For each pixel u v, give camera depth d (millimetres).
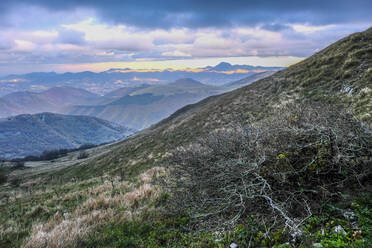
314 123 3691
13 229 5930
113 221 4871
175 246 3525
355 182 3523
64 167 54031
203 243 3383
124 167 24312
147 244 3775
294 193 3547
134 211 5477
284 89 20344
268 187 3525
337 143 3439
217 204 4070
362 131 3475
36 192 15688
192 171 4473
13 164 76062
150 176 10203
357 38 19031
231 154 4027
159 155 22484
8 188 32938
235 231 3387
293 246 2773
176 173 4957
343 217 3072
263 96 22188
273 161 3645
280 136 3795
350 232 2727
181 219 4348
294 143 3627
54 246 4031
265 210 3619
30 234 5129
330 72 17062
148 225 4445
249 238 3211
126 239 4000
